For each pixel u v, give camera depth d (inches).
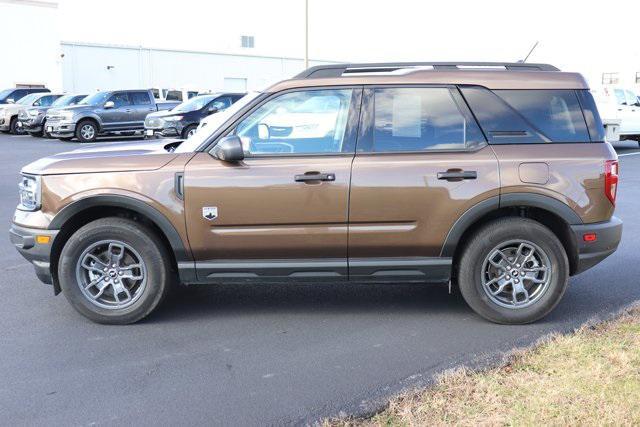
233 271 186.9
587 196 185.0
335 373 157.9
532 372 150.7
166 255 190.5
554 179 183.6
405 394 142.5
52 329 188.9
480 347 173.2
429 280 190.5
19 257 270.1
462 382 147.2
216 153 184.5
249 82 1587.1
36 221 186.7
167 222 182.5
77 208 184.1
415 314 201.5
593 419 125.1
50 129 884.6
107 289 192.4
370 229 183.3
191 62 1489.9
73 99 966.4
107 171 184.2
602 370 148.2
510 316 189.0
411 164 182.1
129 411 139.9
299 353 170.9
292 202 181.5
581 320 193.6
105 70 1390.3
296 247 184.2
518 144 186.2
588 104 190.4
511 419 126.9
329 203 181.6
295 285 231.8
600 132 189.9
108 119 891.4
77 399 145.5
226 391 148.9
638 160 630.5
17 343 178.2
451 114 187.2
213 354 170.7
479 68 193.3
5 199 410.9
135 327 190.9
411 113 187.3
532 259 188.9
